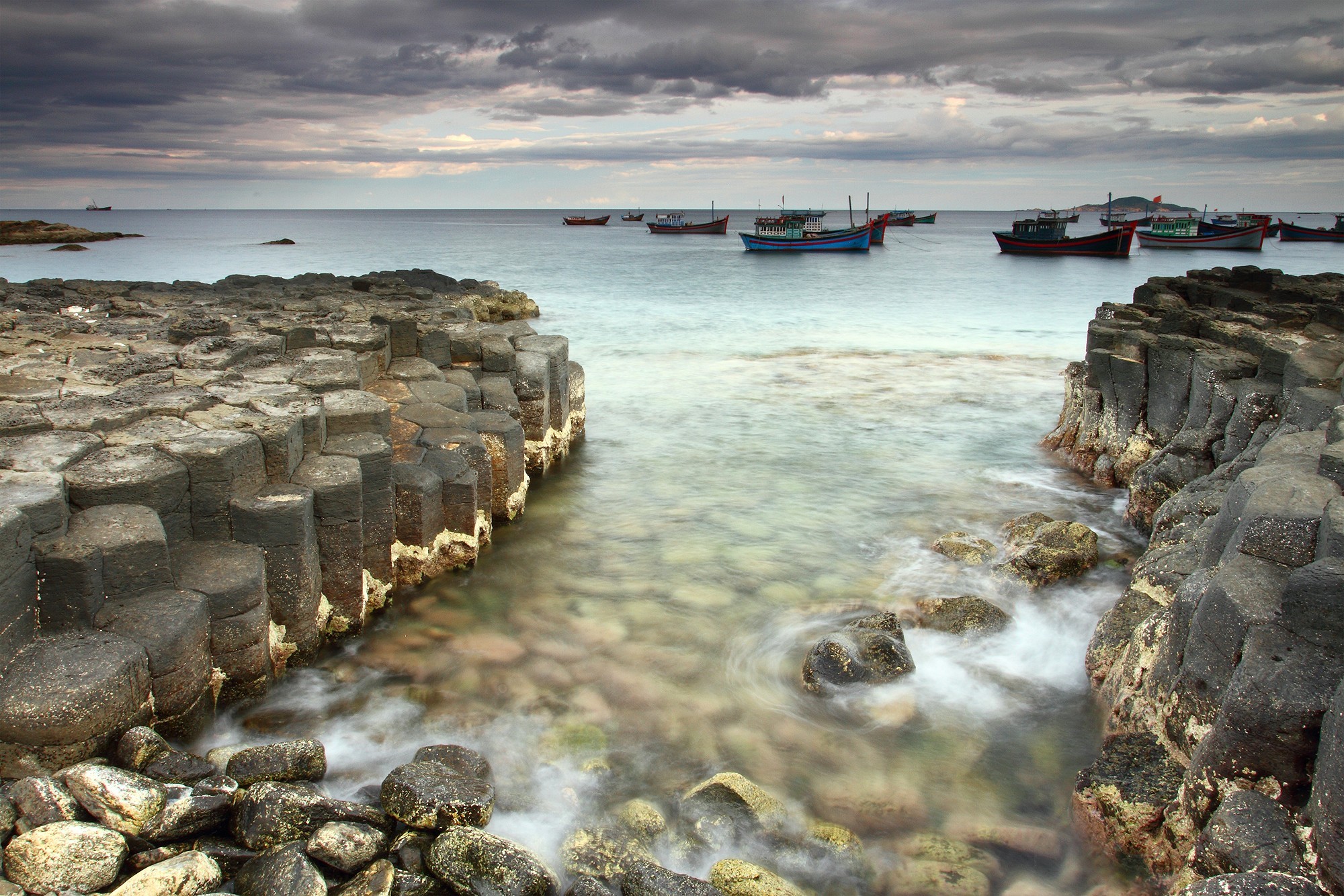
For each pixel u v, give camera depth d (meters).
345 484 7.29
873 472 12.98
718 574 9.34
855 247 79.88
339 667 7.26
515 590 8.89
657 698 6.93
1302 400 8.65
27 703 4.85
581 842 5.16
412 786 5.05
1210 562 6.15
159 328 12.11
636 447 14.25
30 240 81.81
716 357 22.53
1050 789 5.88
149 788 4.67
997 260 69.00
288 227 158.25
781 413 16.47
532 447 12.30
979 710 6.79
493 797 5.27
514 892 4.51
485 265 56.06
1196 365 11.22
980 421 15.91
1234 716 4.44
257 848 4.72
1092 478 12.73
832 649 7.12
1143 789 5.14
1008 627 7.93
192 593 5.98
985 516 11.17
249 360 10.11
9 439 6.68
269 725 6.38
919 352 23.31
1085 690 7.07
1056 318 30.30
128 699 5.20
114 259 57.06
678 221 123.69
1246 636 4.68
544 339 13.64
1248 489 5.79
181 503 6.46
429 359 12.08
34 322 12.27
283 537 6.77
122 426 7.27
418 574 8.76
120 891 4.18
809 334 26.61
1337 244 98.00
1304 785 4.27
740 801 5.41
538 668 7.35
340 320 13.37
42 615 5.45
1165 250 84.31
